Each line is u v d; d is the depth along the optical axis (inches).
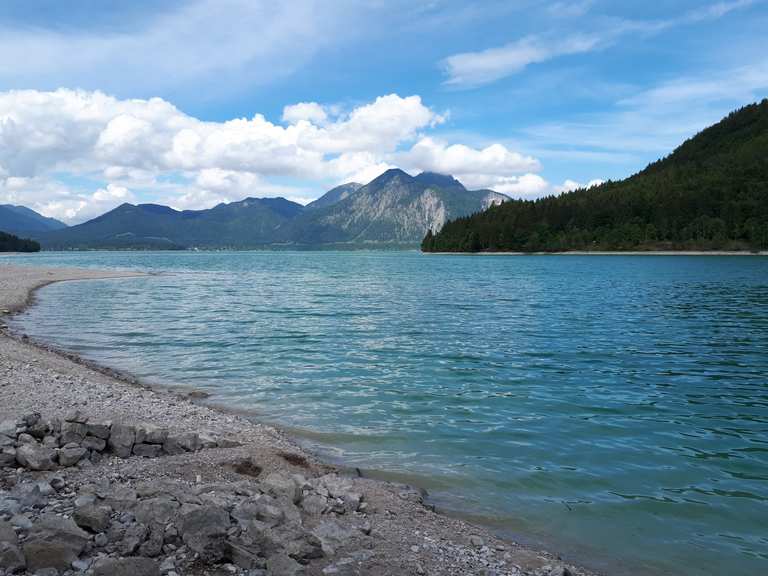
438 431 524.7
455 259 7249.0
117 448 393.1
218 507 258.2
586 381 733.9
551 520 345.4
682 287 2418.8
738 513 355.3
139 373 780.6
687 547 313.0
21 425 394.9
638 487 396.2
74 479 323.9
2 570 203.8
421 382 727.1
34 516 256.7
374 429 530.0
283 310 1600.6
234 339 1080.2
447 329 1216.2
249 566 230.8
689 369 812.0
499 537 320.8
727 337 1103.6
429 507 359.3
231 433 471.5
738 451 470.6
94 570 208.5
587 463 442.9
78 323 1301.7
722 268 4087.1
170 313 1520.7
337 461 444.1
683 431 526.9
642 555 304.5
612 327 1245.1
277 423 548.1
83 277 3125.0
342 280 3129.9
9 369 630.5
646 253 7509.8
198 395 654.5
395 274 3777.1
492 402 629.6
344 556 254.5
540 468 432.8
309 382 727.7
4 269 3442.4
